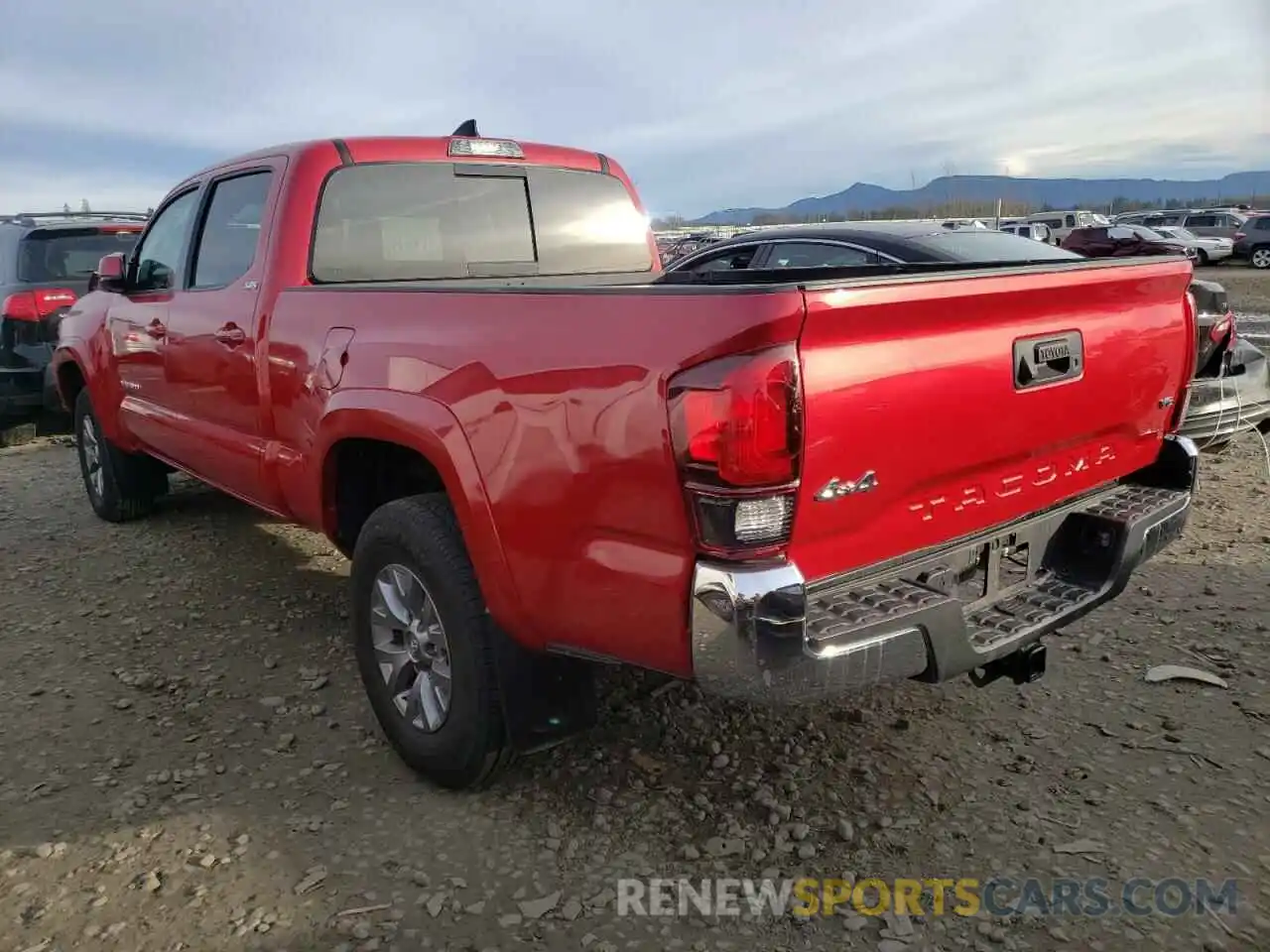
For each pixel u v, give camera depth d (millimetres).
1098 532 3150
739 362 2154
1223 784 3100
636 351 2320
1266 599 4469
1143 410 3254
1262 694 3645
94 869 2787
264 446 4004
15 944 2498
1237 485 6383
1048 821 2945
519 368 2611
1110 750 3318
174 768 3326
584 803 3084
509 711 2930
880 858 2805
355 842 2906
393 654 3271
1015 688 3738
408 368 3002
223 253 4359
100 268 5141
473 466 2764
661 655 2432
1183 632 4168
